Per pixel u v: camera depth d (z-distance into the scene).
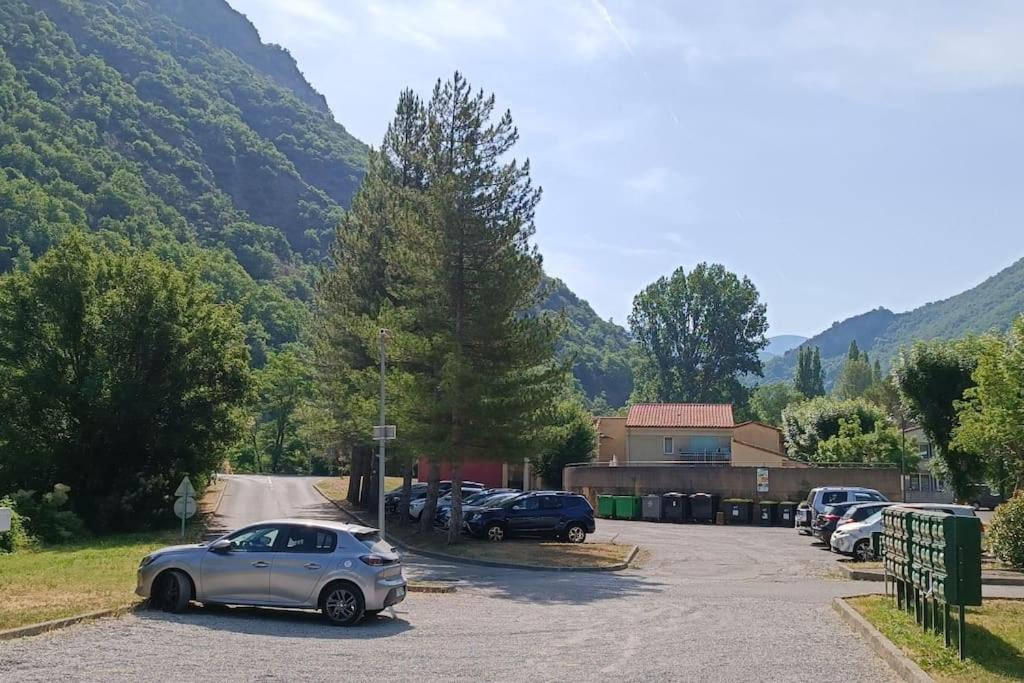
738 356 99.19
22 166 136.12
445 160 33.34
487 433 29.94
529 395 30.02
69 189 136.25
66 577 19.22
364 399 35.06
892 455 58.12
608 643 13.02
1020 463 29.48
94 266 42.00
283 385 96.88
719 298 99.31
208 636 12.91
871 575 23.33
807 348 118.44
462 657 11.73
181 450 41.91
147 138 194.50
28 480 39.72
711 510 45.34
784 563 27.45
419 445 29.80
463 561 27.70
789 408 77.31
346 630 14.08
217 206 186.75
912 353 37.12
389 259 32.97
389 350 30.59
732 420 65.38
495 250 31.47
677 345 100.12
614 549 29.97
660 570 25.98
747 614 16.42
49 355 40.66
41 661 10.63
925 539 12.46
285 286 159.62
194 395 42.06
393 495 43.75
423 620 15.41
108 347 41.19
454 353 29.53
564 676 10.52
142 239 130.25
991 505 55.53
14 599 15.17
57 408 40.16
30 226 110.19
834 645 12.90
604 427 70.19
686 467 48.25
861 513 30.05
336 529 15.18
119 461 41.25
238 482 69.62
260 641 12.67
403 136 39.88
